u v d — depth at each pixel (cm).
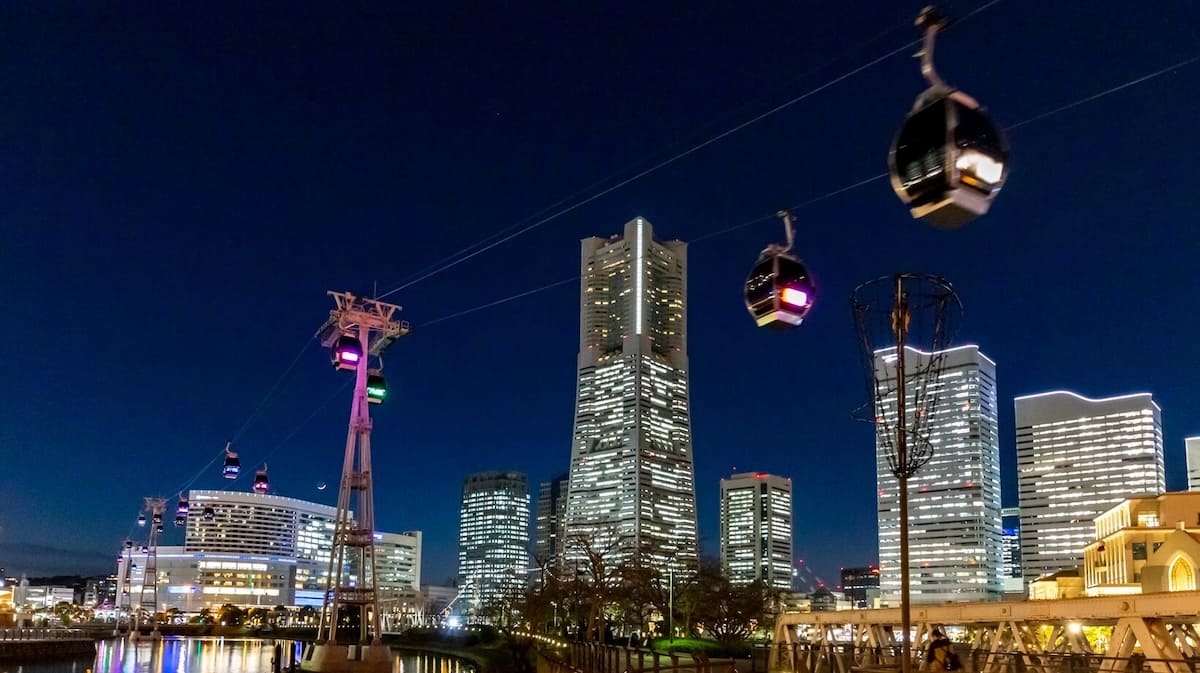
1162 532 10906
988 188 1170
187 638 19488
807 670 4066
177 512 9425
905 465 2120
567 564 16562
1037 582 14812
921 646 3744
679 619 13550
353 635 11031
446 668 11831
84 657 13000
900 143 1211
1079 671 2523
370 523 7781
